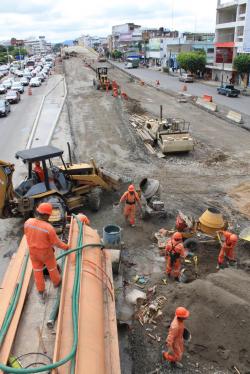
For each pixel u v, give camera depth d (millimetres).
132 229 12523
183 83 60094
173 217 13430
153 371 7188
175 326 6871
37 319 5535
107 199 14734
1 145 23688
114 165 19359
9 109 36094
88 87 50781
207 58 73500
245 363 7312
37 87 57219
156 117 31469
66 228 8852
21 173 18109
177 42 88438
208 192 15859
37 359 4828
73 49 194375
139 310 8750
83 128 27359
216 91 49969
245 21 52406
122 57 133625
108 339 5691
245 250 11266
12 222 13086
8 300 5730
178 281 9875
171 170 18703
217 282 9094
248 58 49375
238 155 20953
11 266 6898
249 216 13617
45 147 13258
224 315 8031
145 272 10273
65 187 13094
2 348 4809
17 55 162125
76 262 6492
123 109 33875
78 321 5250
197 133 26156
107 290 6660
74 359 4602
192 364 7348
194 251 11195
